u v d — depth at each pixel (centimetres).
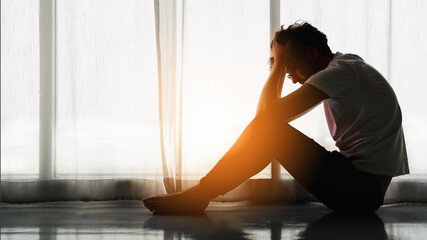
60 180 225
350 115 167
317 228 152
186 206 178
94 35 230
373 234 141
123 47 231
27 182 222
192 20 232
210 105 231
